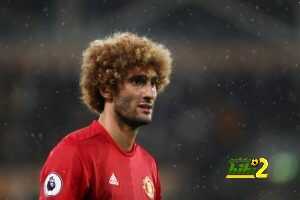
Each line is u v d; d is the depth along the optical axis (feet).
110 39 25.59
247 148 131.34
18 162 129.08
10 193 121.70
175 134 131.64
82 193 24.03
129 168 25.44
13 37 140.77
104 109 25.58
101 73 25.17
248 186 116.16
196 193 124.36
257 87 140.05
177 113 134.10
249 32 145.59
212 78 139.74
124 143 25.41
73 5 142.41
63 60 137.28
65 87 136.15
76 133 25.00
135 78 24.88
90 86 25.67
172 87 136.15
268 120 137.39
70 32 140.87
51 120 134.10
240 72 141.08
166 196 124.98
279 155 124.57
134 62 24.77
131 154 25.77
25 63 136.98
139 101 24.85
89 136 24.86
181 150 130.21
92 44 25.80
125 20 143.84
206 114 134.82
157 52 25.30
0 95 134.72
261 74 141.08
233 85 139.74
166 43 143.02
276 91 140.67
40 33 141.79
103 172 24.44
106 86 25.12
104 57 25.14
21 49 138.41
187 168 127.95
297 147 129.39
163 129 131.85
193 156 129.70
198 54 141.49
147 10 144.66
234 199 117.91
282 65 141.69
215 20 148.56
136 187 25.52
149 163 26.99
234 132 133.80
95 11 143.84
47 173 23.99
